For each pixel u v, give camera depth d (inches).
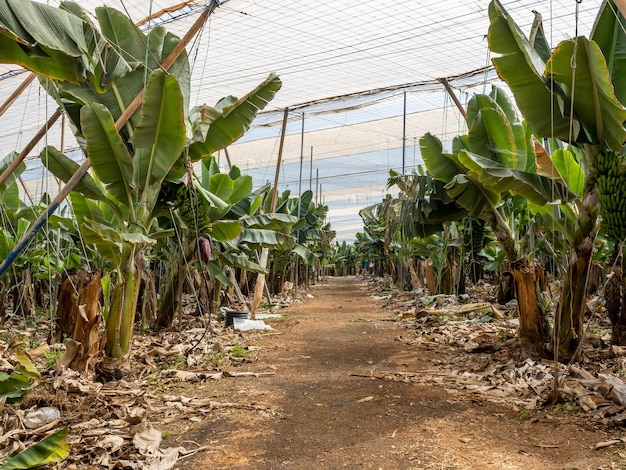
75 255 333.7
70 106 214.7
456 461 115.6
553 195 191.0
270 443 131.0
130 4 251.8
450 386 182.1
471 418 146.3
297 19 274.8
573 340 193.2
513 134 234.2
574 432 131.0
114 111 210.7
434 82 401.7
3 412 136.3
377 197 1165.1
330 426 143.0
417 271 602.5
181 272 309.1
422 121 555.2
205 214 289.3
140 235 193.6
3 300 333.7
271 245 378.3
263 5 256.5
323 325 370.3
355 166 813.2
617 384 149.0
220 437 136.2
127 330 203.0
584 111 177.2
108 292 203.8
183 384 194.5
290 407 162.6
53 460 101.5
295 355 254.2
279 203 595.8
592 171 185.6
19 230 330.3
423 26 288.5
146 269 340.5
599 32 186.1
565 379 159.6
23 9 111.3
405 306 463.5
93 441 126.1
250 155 731.4
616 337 224.5
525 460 114.8
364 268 1640.0
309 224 687.7
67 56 123.5
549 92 179.5
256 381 198.5
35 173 644.1
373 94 432.5
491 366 204.7
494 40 174.6
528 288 207.6
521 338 210.7
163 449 125.6
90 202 244.2
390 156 745.6
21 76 325.7
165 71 174.4
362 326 358.9
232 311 354.0
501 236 270.1
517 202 293.1
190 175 228.1
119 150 192.4
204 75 368.8
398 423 143.7
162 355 246.1
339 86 406.9
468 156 201.8
